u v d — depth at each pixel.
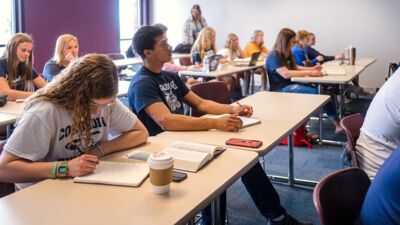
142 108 2.16
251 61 5.66
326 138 4.36
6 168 1.39
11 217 1.09
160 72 2.38
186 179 1.37
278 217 2.26
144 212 1.12
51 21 6.64
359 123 2.21
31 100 1.51
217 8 8.68
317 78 4.19
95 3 7.49
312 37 6.52
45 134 1.45
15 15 6.11
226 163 1.54
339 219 1.17
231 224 2.50
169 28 9.20
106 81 1.46
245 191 2.99
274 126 2.15
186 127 2.05
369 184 1.32
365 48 7.57
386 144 1.85
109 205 1.17
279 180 3.16
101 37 7.71
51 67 3.84
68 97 1.49
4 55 3.33
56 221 1.07
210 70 4.88
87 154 1.49
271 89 4.68
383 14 7.34
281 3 8.09
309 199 2.86
